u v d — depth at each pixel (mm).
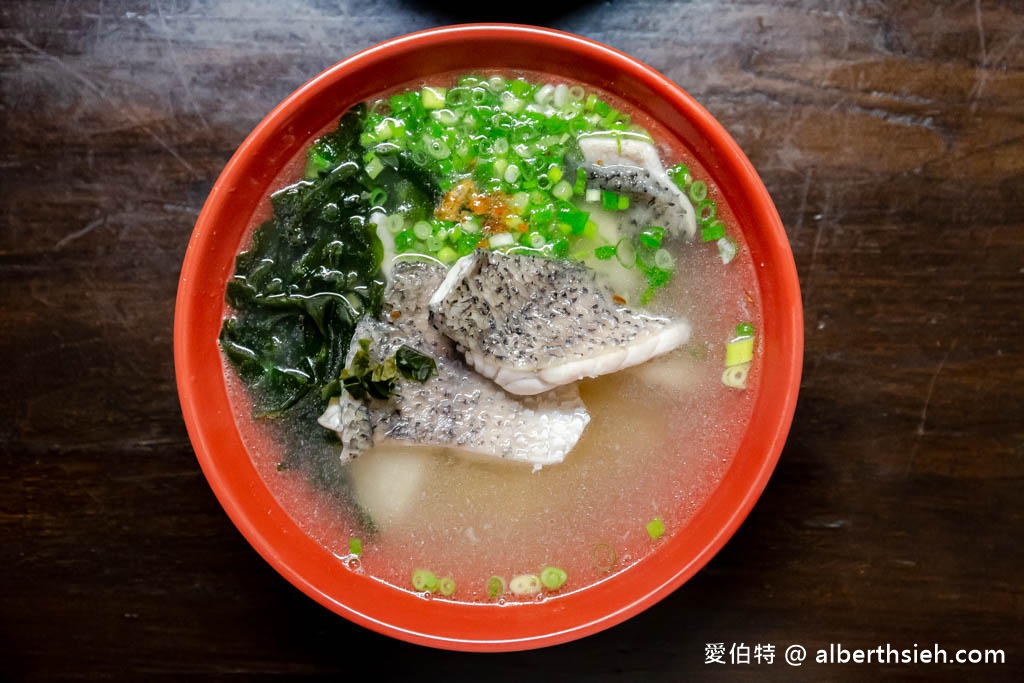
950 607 405
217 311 377
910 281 400
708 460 380
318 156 377
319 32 398
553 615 371
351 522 381
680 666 406
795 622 406
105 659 408
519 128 379
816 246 399
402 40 355
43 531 406
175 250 401
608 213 385
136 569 406
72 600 406
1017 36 399
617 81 369
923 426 403
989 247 400
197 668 407
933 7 400
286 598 408
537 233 381
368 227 381
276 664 407
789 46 398
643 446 383
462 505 382
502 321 367
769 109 397
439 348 376
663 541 379
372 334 372
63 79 401
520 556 380
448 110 379
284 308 380
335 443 382
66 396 403
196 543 405
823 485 403
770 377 368
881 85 399
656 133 379
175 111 399
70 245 402
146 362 403
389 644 408
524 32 356
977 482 403
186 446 404
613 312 374
